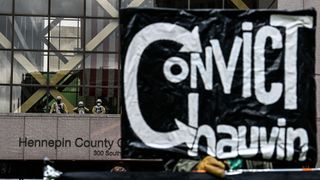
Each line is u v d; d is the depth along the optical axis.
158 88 4.26
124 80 4.27
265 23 4.34
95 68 21.59
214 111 4.25
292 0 21.45
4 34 21.58
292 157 4.25
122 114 4.25
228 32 4.31
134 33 4.29
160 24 4.30
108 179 4.21
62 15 21.78
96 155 20.48
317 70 20.17
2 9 21.61
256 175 4.26
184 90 4.26
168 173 4.18
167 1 21.88
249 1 22.08
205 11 4.32
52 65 21.58
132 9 4.30
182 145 4.22
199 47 4.30
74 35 21.75
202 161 4.20
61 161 20.94
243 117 4.25
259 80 4.29
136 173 4.24
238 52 4.30
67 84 21.47
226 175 4.21
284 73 4.31
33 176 21.11
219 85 4.27
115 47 21.75
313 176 4.29
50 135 20.53
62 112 21.16
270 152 4.25
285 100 4.29
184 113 4.25
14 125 20.52
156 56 4.28
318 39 20.38
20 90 21.41
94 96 21.42
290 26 4.34
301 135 4.27
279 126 4.27
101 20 21.84
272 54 4.32
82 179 4.22
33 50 21.58
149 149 4.21
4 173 21.03
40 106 21.36
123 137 4.23
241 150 4.24
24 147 20.48
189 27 4.30
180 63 4.28
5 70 21.44
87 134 20.55
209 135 4.24
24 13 21.67
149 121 4.24
